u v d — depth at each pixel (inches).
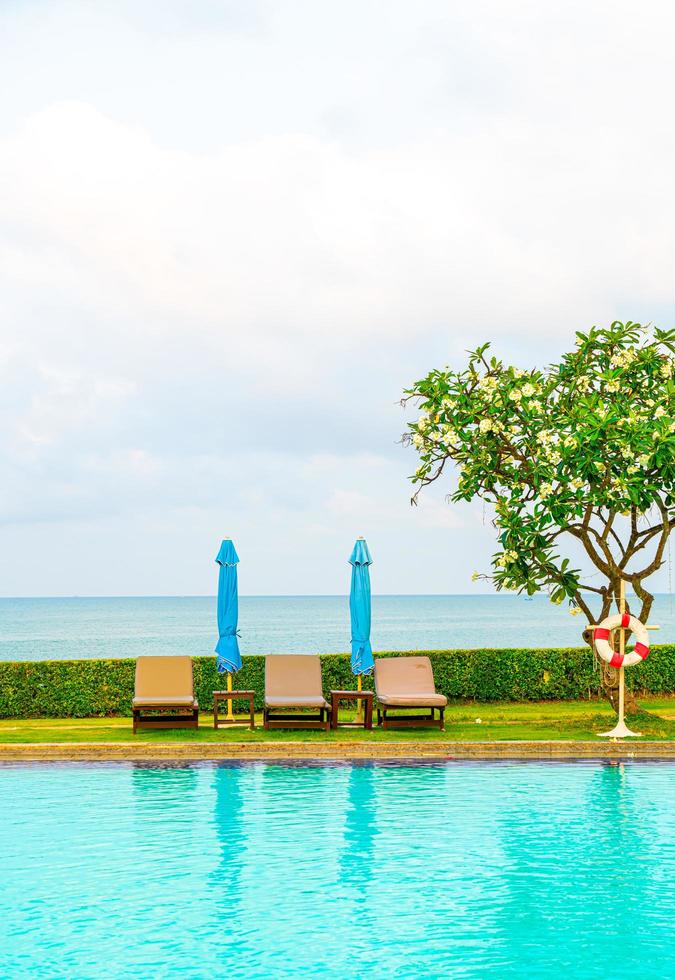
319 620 5364.2
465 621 4992.6
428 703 685.3
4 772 574.6
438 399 689.6
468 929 334.6
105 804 500.4
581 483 631.2
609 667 695.1
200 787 538.9
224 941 323.6
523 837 442.3
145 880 383.2
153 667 702.5
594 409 646.5
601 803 502.0
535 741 623.5
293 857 412.8
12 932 330.6
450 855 416.2
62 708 798.5
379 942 323.0
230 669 735.7
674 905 357.4
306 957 310.7
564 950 317.1
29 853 417.7
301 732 682.8
